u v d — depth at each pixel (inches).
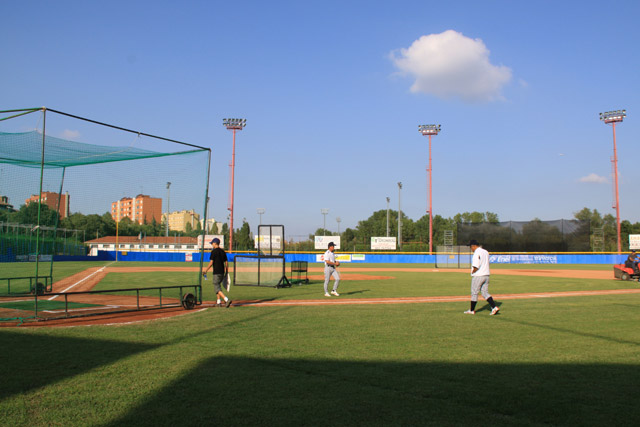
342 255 2130.9
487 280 436.1
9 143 437.7
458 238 1995.6
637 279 951.0
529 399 191.0
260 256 771.4
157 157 517.0
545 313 443.5
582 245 1857.8
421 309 469.4
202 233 504.1
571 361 253.8
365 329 348.8
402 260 2102.6
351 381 213.9
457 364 246.2
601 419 169.9
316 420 166.6
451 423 165.0
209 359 252.1
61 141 435.2
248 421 165.2
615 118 1935.3
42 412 173.8
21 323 367.6
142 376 219.3
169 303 507.8
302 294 636.7
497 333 335.6
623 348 287.1
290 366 239.3
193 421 165.2
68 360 248.2
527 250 1902.1
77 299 552.4
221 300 558.3
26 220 595.2
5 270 1095.0
